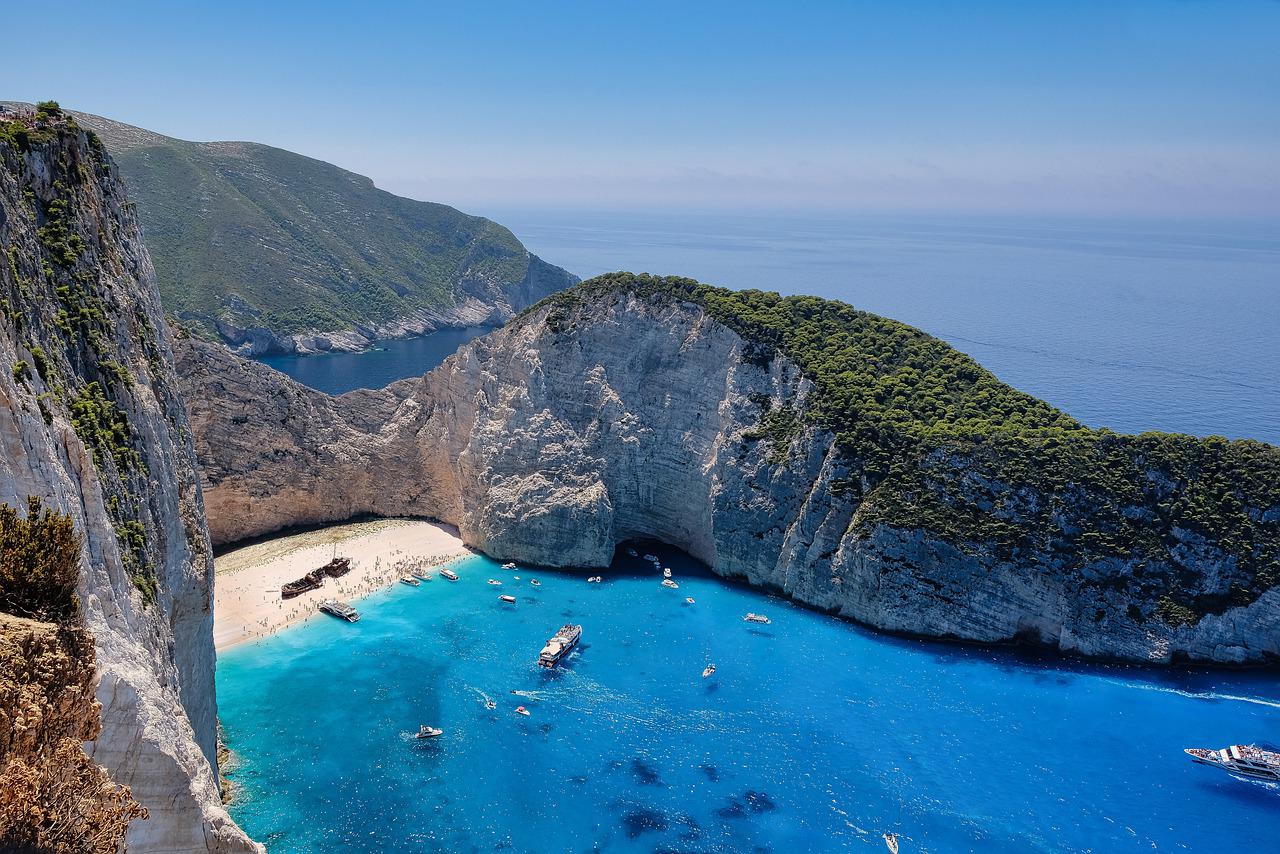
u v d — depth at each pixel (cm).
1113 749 8550
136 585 5125
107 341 6100
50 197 6069
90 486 4566
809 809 7656
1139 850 7250
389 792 7725
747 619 11106
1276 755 8269
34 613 3331
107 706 3791
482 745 8450
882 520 10988
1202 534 10562
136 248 7550
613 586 12069
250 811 7381
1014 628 10569
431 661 9950
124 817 3103
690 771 8138
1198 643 10150
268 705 8988
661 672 9819
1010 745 8600
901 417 11919
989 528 10756
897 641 10625
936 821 7550
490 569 12494
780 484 12019
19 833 2612
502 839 7200
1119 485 10906
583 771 8088
